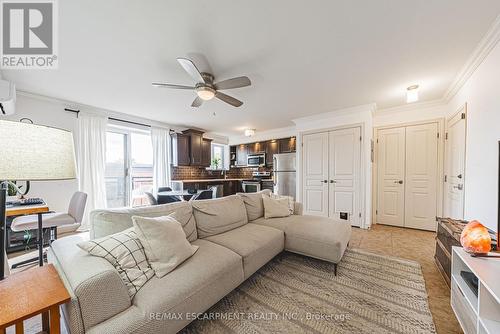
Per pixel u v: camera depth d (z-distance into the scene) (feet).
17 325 2.48
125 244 4.27
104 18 5.15
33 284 3.10
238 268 5.30
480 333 3.40
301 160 14.99
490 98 6.33
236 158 22.66
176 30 5.61
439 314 4.89
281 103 11.62
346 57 6.93
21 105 9.93
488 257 4.13
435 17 5.14
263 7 4.83
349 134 12.95
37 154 3.00
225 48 6.41
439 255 7.00
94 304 3.12
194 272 4.41
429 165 11.63
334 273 6.73
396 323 4.61
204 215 6.92
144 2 4.66
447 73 8.03
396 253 8.48
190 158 17.53
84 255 4.02
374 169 13.28
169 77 8.36
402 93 10.12
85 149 11.80
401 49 6.48
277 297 5.57
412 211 12.14
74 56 6.82
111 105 11.79
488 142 6.48
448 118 10.78
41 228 7.09
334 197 13.48
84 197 8.23
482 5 4.75
